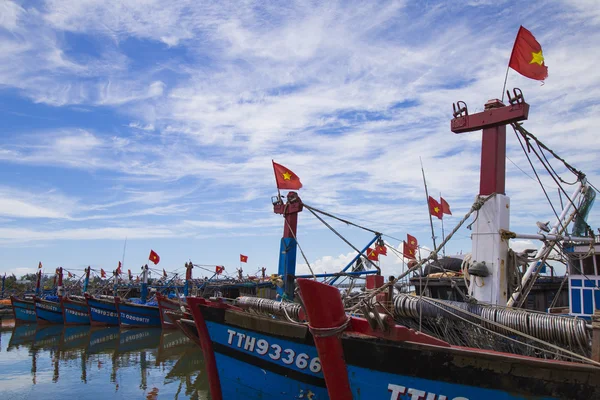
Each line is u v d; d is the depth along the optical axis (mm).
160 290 45969
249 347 10586
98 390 18219
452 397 7969
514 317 9180
